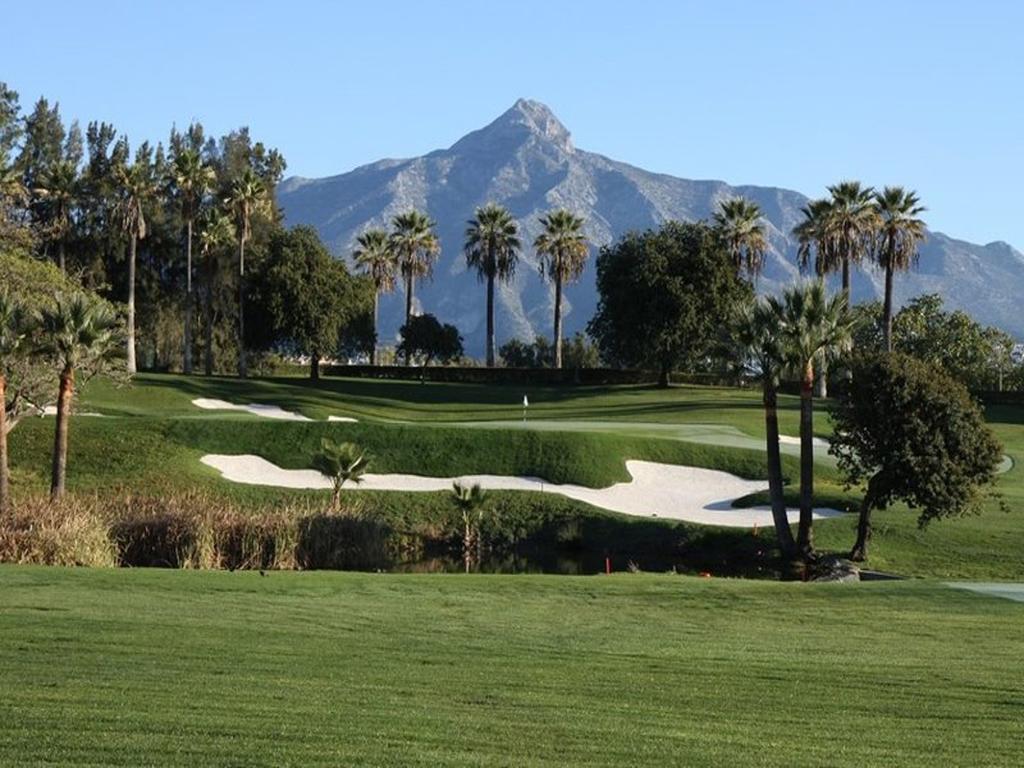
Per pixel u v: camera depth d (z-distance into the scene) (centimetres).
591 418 6969
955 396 3803
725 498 4672
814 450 5525
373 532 3634
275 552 3369
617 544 4125
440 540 4128
